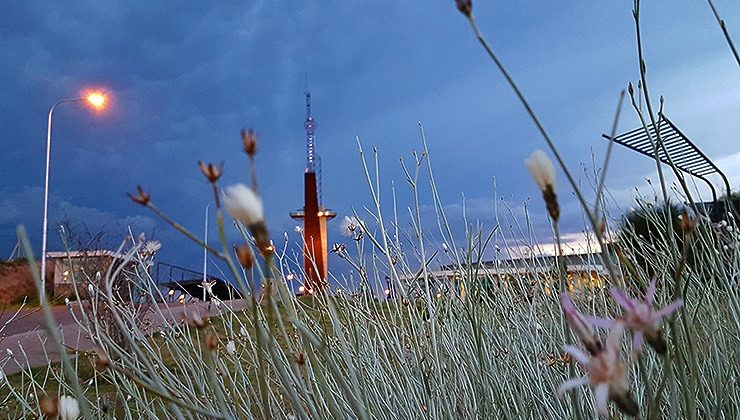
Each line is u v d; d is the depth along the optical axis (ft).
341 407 6.48
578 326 2.43
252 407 7.50
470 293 7.70
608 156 2.94
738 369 7.00
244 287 4.27
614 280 2.87
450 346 8.42
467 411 7.54
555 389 7.37
